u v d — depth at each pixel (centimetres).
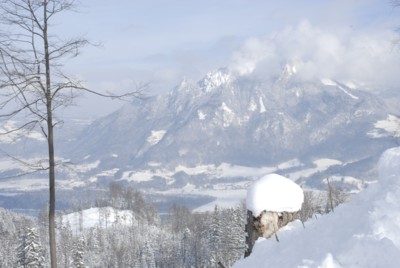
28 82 1102
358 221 654
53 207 1197
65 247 7212
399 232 587
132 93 1155
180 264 7681
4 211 12388
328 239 661
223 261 5053
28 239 4150
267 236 862
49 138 1179
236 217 4928
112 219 12462
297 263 642
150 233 10556
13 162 1179
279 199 874
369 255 551
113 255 8544
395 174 734
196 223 10125
